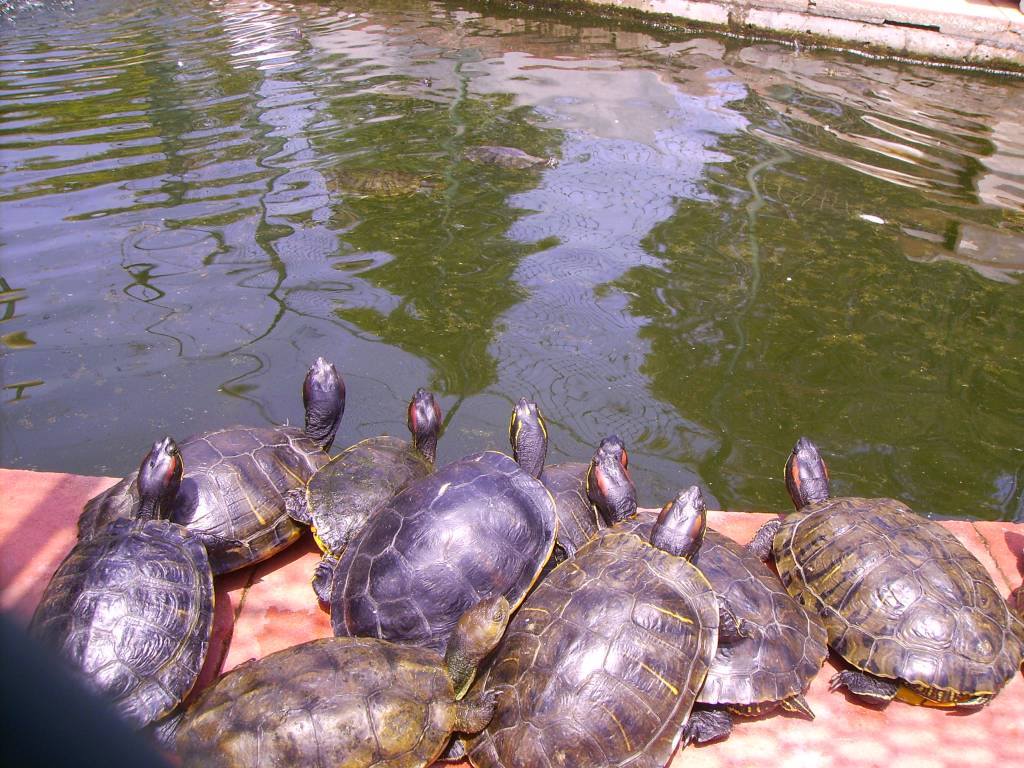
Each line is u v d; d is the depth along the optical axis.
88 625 0.80
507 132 2.59
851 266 1.93
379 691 0.77
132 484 1.01
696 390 1.53
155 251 1.85
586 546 0.90
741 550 0.94
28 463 1.30
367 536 0.93
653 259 1.92
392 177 2.22
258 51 3.31
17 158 2.26
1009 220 2.17
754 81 3.19
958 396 1.53
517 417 1.10
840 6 3.55
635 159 2.46
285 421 1.40
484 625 0.80
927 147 2.63
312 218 2.04
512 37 3.62
